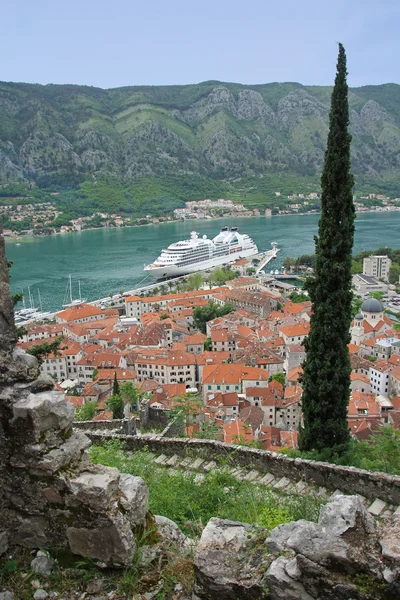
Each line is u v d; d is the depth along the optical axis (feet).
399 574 23.31
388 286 571.69
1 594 27.30
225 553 27.12
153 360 297.74
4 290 28.78
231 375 250.57
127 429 88.17
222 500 47.57
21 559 29.25
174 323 396.57
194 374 298.15
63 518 28.55
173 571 28.37
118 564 28.14
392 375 257.34
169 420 111.45
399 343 317.63
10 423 28.40
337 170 72.38
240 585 25.68
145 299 479.00
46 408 28.53
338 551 24.56
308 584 24.82
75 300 505.66
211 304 436.76
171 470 59.26
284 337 343.46
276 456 54.75
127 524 28.53
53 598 27.20
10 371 29.14
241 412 192.24
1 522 29.60
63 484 28.09
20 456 28.50
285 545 26.78
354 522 25.66
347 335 74.84
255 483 52.70
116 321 422.82
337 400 74.59
